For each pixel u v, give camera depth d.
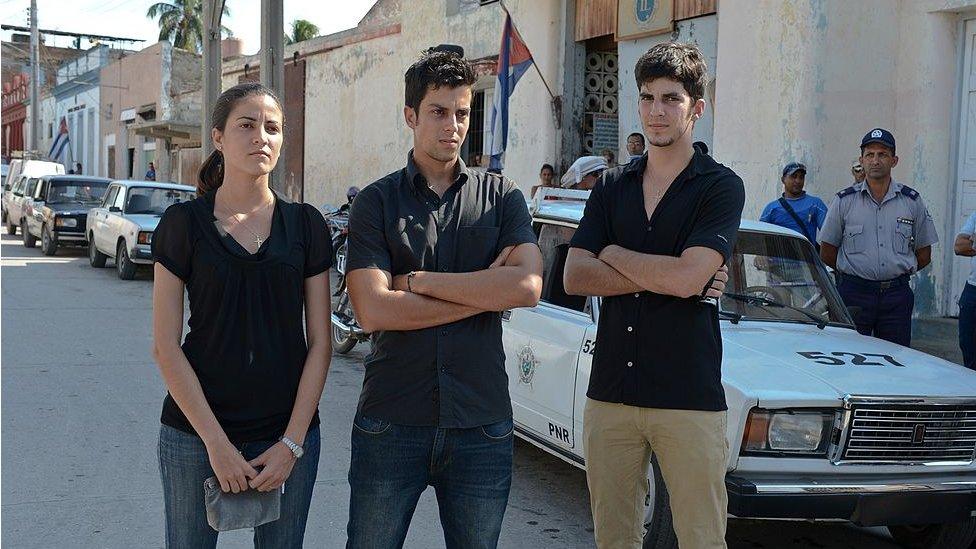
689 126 3.76
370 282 3.25
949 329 8.91
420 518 5.51
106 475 5.96
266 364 3.12
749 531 5.50
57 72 51.69
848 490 4.35
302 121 23.22
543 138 14.33
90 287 15.30
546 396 5.67
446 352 3.25
